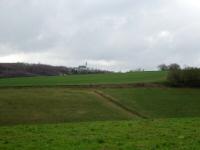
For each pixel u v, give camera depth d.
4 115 56.81
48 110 61.09
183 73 87.19
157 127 33.06
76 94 73.69
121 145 25.31
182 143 25.69
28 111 59.91
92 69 163.12
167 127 33.00
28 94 72.12
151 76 105.56
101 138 27.64
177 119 39.88
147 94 76.25
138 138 27.70
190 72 87.19
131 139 27.36
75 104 65.62
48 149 24.19
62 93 74.31
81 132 30.72
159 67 155.50
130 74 115.88
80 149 24.05
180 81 86.69
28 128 33.84
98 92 76.94
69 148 24.36
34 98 68.62
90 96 72.31
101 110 62.34
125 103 68.19
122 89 80.81
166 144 25.45
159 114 61.69
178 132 30.17
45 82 94.38
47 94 72.75
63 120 55.25
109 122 37.53
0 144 26.19
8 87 81.12
